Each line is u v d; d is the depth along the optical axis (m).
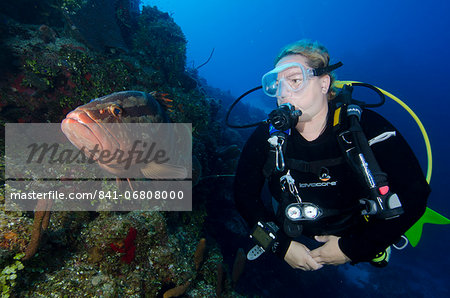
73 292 2.19
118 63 5.08
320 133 1.92
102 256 2.55
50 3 5.24
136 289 2.57
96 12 5.40
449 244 18.03
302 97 1.80
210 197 7.47
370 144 1.68
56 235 2.46
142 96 2.74
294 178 2.04
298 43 1.93
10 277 1.90
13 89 3.71
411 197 1.52
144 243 2.89
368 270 14.33
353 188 1.92
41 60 3.97
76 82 4.32
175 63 7.39
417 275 15.66
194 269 3.55
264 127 2.17
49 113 4.02
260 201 2.27
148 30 7.02
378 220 1.63
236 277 3.99
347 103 1.87
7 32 4.01
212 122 9.05
